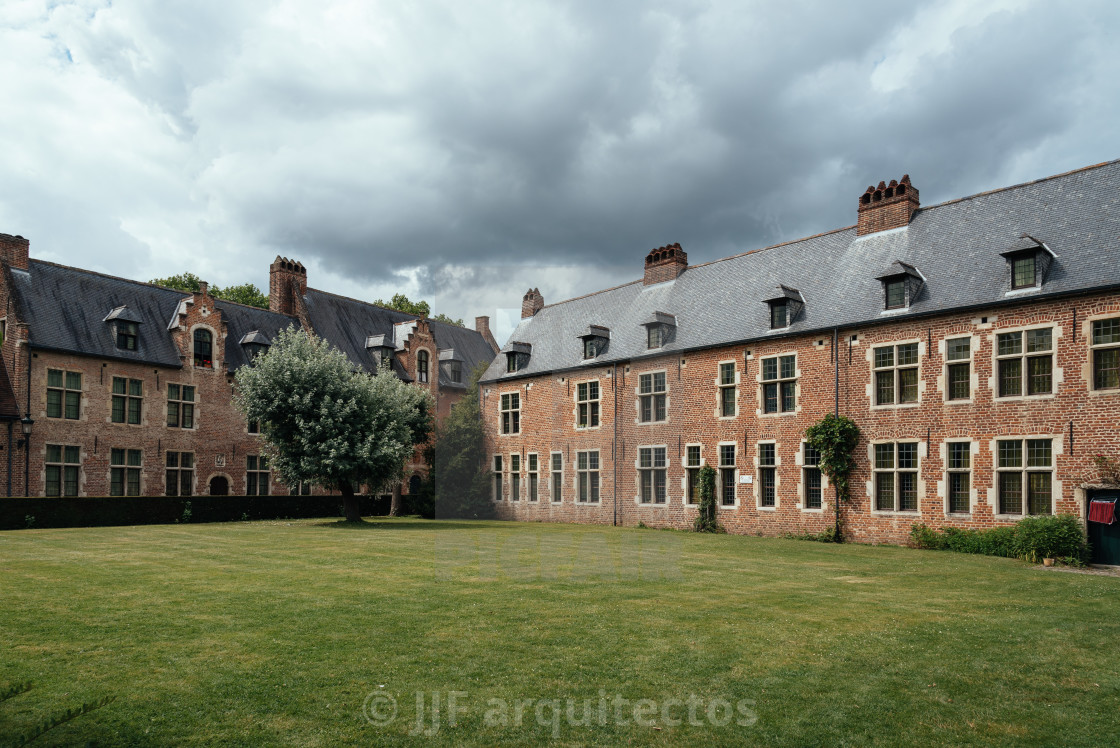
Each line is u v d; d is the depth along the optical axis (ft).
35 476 95.71
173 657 22.54
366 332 149.07
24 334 95.45
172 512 94.53
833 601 33.58
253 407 83.82
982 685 21.22
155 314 114.93
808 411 77.20
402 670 20.95
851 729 17.52
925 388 69.15
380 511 122.31
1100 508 57.21
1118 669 23.30
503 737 16.48
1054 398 61.31
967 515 65.72
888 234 79.77
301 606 30.07
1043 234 66.69
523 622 26.17
